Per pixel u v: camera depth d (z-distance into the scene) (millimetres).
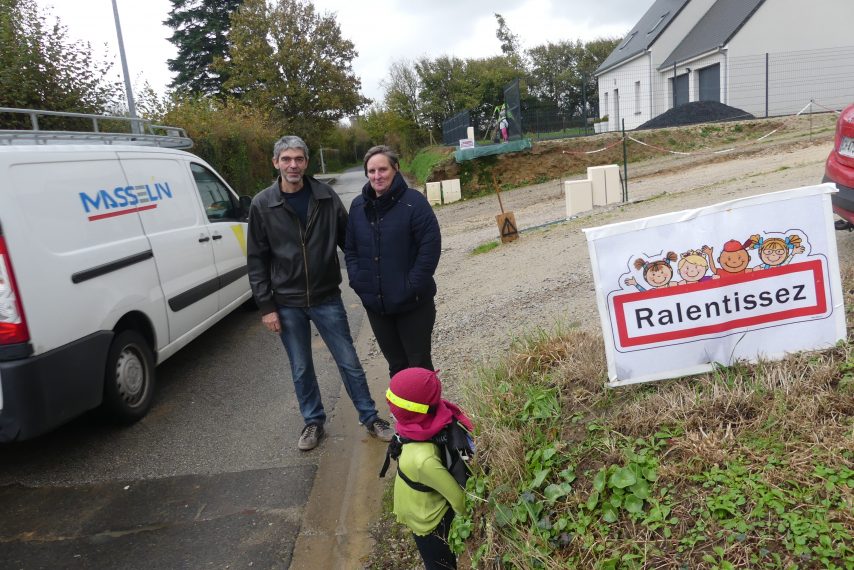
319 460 4273
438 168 20156
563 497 2766
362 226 3918
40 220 4094
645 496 2539
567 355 4059
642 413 3062
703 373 3270
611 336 3271
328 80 39969
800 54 24516
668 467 2641
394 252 3818
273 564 3270
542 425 3389
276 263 4273
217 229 6562
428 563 2877
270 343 6730
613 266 3211
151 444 4609
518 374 4125
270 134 25484
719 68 25266
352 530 3504
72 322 4184
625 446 2889
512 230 10008
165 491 3988
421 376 2703
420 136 42188
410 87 43531
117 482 4117
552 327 5113
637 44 33188
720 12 28172
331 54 40656
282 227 4152
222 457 4391
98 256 4535
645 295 3217
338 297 4438
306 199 4223
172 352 5527
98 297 4461
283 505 3775
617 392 3381
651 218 3160
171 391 5594
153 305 5156
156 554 3379
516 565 2508
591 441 3057
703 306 3205
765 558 2129
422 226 3809
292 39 38750
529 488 2855
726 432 2727
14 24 11891
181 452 4480
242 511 3734
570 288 6363
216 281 6406
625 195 11867
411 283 3818
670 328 3234
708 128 20219
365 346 6598
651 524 2424
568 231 9555
